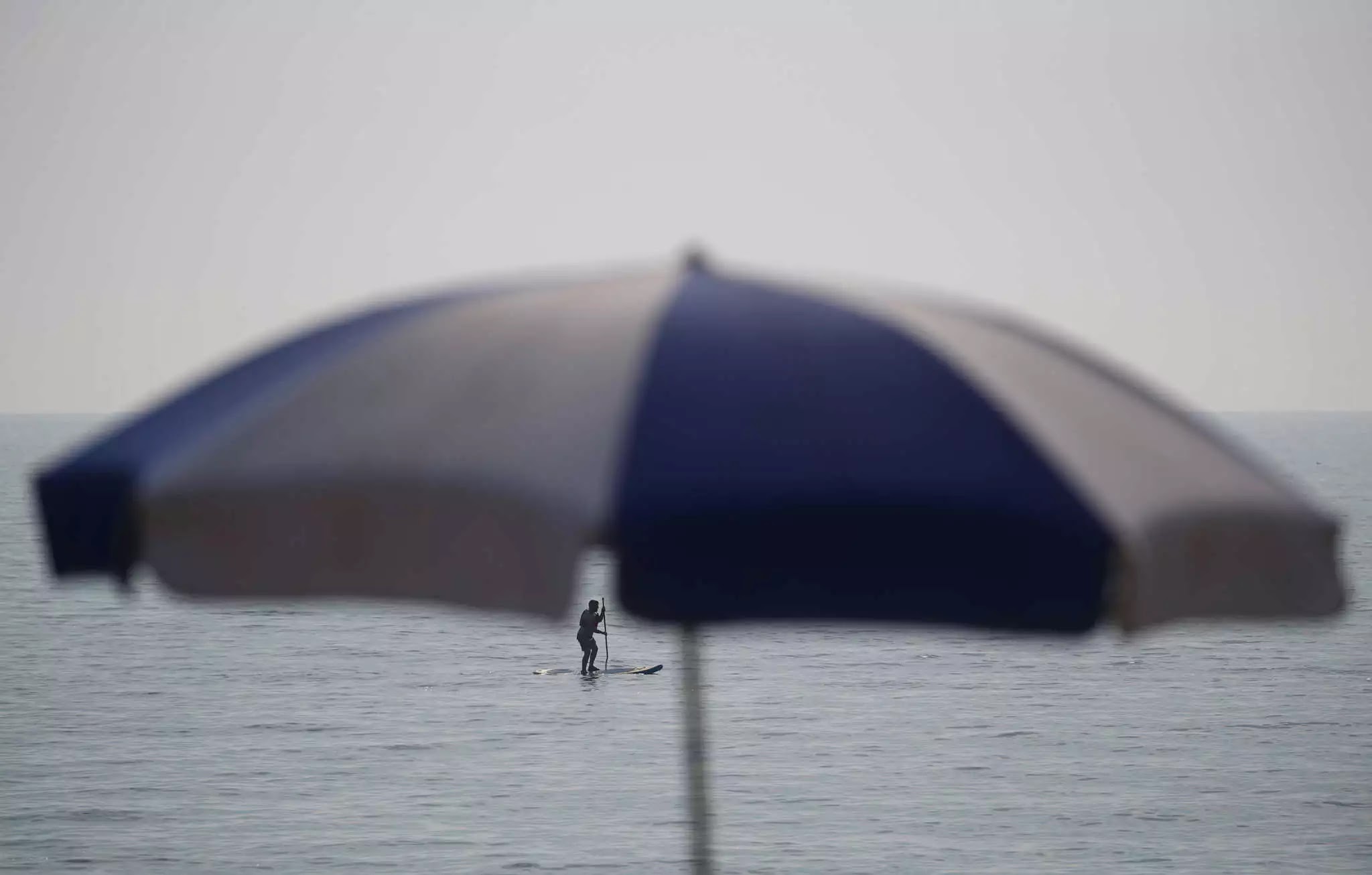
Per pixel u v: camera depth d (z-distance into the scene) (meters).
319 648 181.75
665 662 166.12
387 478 13.26
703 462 12.70
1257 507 14.88
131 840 80.06
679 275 16.11
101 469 14.39
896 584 12.49
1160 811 88.56
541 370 13.97
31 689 141.00
